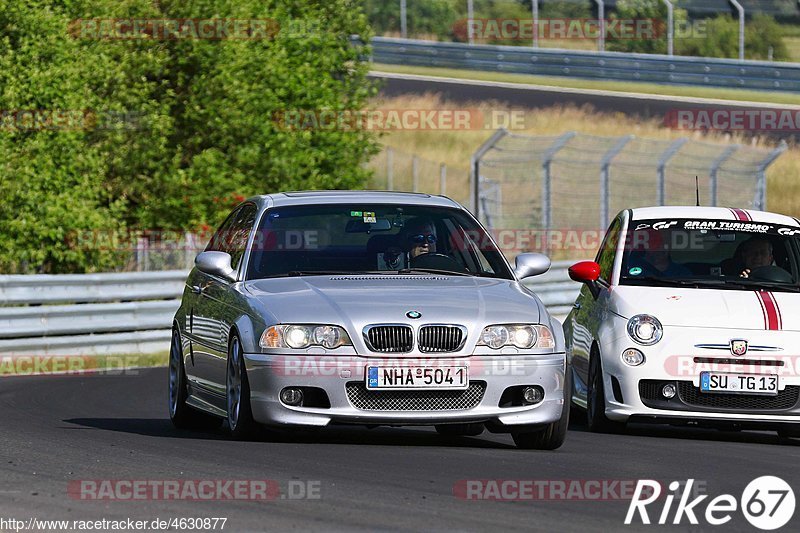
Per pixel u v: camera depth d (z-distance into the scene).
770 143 126.94
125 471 22.42
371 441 27.58
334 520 18.08
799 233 34.88
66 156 69.88
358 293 26.36
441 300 26.12
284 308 25.88
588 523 18.42
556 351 26.19
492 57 159.88
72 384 45.38
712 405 31.11
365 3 171.38
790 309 31.86
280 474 22.02
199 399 30.02
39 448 25.78
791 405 31.02
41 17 70.50
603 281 34.28
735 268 34.12
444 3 171.38
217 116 83.94
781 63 143.62
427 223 29.30
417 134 134.50
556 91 148.88
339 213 29.41
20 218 68.00
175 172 81.12
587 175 111.88
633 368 31.31
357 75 98.69
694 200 107.75
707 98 143.38
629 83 151.38
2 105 69.50
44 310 54.84
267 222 29.08
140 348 58.66
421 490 20.59
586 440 29.78
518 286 28.11
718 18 157.50
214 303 28.67
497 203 99.44
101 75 74.75
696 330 31.28
